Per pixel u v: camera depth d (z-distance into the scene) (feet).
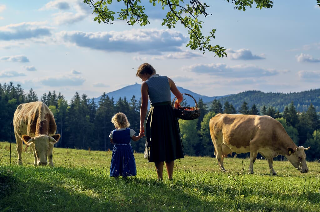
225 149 52.54
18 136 47.62
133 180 25.48
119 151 26.05
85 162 57.36
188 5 34.32
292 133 357.82
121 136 25.96
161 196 21.13
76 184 23.62
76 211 17.98
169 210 18.69
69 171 30.04
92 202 19.39
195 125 333.62
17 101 396.16
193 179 27.73
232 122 50.90
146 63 25.67
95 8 34.09
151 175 31.04
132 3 33.27
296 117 383.24
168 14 35.27
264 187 26.20
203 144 339.98
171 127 24.88
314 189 26.35
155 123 24.72
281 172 50.88
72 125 350.84
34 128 42.86
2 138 307.58
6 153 63.67
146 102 24.86
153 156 24.81
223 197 22.31
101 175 28.17
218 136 52.75
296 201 21.90
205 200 21.07
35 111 43.34
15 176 23.06
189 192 22.76
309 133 370.32
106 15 34.01
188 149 330.54
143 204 19.38
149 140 24.93
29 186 21.53
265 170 53.31
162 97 24.79
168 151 24.88
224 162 72.02
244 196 23.09
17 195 19.86
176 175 31.14
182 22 35.17
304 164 48.55
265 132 47.55
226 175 35.73
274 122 48.24
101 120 359.25
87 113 403.95
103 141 358.02
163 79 25.08
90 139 352.49
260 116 49.52
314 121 388.57
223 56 35.96
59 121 388.57
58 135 39.86
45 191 20.80
